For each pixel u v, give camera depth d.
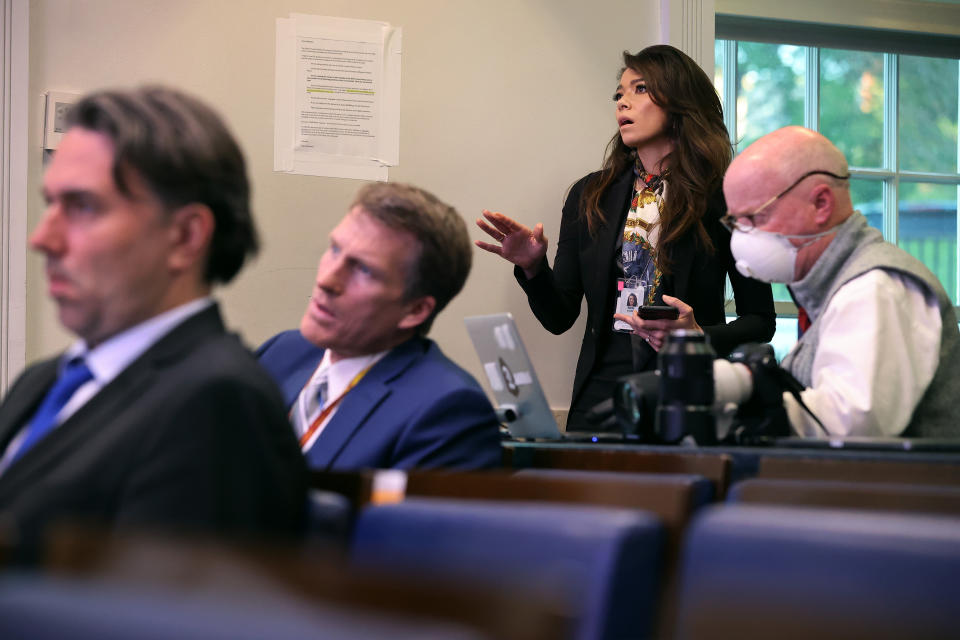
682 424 2.55
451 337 5.45
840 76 6.39
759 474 2.16
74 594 0.73
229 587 0.70
